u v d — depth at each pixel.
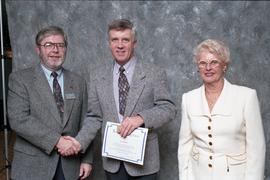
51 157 1.69
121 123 1.61
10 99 1.70
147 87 1.63
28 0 2.37
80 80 1.87
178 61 2.24
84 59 2.35
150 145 1.67
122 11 2.28
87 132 1.70
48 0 2.36
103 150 1.64
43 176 1.68
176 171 2.30
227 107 1.40
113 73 1.69
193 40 2.21
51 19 2.37
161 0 2.23
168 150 2.31
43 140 1.63
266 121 2.17
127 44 1.61
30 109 1.69
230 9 2.15
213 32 2.18
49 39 1.68
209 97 1.47
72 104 1.76
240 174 1.39
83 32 2.34
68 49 2.36
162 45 2.25
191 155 1.53
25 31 2.39
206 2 2.17
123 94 1.65
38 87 1.69
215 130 1.41
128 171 1.64
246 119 1.38
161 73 1.68
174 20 2.22
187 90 2.25
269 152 2.18
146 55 2.28
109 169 1.68
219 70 1.40
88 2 2.31
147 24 2.26
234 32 2.15
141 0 2.25
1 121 3.39
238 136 1.41
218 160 1.41
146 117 1.58
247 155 1.40
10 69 2.77
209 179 1.42
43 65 1.75
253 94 1.39
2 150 3.07
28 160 1.69
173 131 2.29
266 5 2.10
